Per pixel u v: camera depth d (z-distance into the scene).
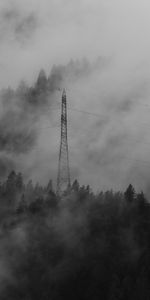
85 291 73.88
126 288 71.44
